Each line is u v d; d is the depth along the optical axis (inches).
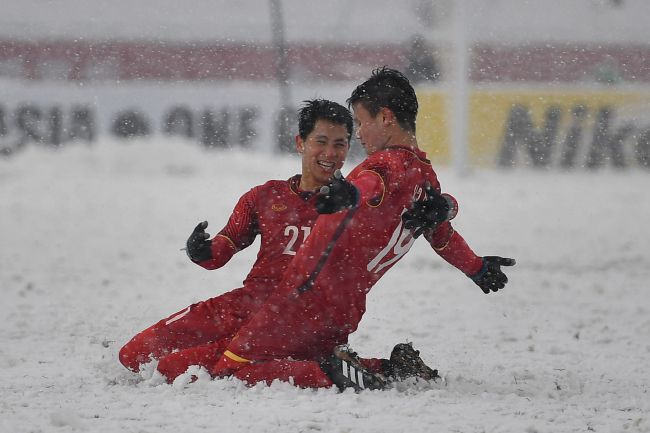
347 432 636.1
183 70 4212.6
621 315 1268.5
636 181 3646.7
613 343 1078.4
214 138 4200.3
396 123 768.3
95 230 2218.3
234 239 824.9
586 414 709.3
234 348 772.6
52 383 812.0
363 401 720.3
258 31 4269.2
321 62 4227.4
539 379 862.5
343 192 676.7
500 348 1042.7
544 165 4082.2
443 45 3981.3
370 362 791.1
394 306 1322.6
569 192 3208.7
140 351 824.9
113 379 830.5
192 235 807.1
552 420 689.0
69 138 4153.5
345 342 790.5
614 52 4256.9
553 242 2052.2
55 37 4188.0
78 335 1095.0
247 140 4195.4
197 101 4205.2
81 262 1752.0
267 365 764.6
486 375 880.3
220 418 669.9
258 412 685.9
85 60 4195.4
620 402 763.4
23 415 677.9
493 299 1390.3
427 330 1150.3
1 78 4136.3
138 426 647.1
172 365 797.9
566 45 4192.9
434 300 1376.7
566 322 1213.1
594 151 4111.7
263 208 823.1
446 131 3924.7
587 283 1546.5
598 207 2773.1
